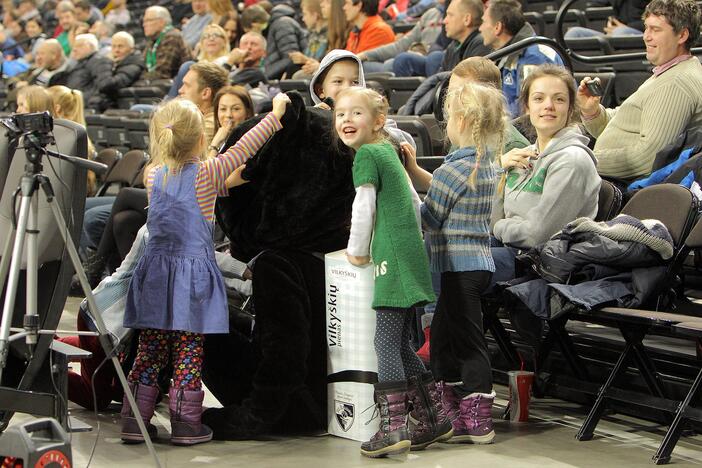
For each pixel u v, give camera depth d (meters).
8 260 4.32
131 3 21.69
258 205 5.40
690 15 6.46
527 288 5.47
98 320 4.32
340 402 5.32
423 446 5.07
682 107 6.42
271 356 5.23
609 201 6.00
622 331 5.34
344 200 5.36
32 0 20.44
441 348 5.31
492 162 5.23
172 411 5.15
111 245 8.41
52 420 3.91
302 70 11.57
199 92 7.93
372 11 11.39
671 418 5.51
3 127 4.92
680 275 6.05
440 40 10.84
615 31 9.51
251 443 5.22
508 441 5.25
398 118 7.80
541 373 6.14
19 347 4.61
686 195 5.52
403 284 4.83
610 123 6.82
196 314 5.04
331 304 5.30
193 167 5.16
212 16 14.73
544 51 7.57
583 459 4.93
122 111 12.67
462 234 5.11
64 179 4.63
